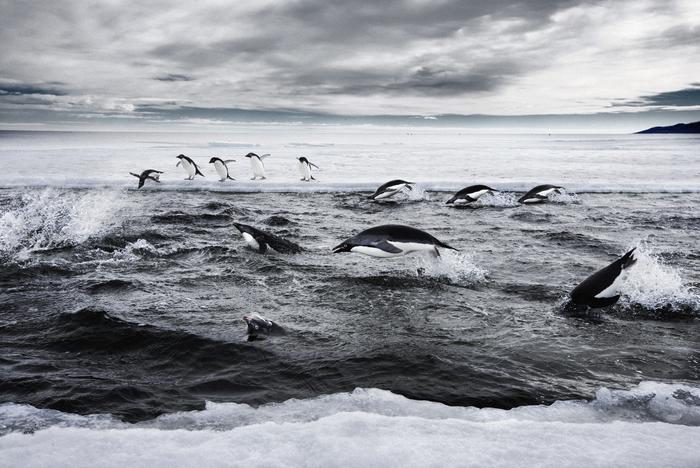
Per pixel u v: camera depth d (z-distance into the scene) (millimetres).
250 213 14344
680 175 25641
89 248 9477
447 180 22406
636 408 4012
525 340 5531
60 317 5844
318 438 3057
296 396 4219
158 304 6598
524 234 11641
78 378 4469
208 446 2982
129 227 11531
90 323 5660
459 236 11398
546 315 6367
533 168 29719
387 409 3936
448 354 5117
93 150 40875
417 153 45656
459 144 73000
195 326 5801
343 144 69500
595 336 5668
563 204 16703
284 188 19719
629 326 6000
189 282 7664
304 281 7812
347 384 4449
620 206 16188
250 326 5570
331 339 5508
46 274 7879
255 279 7883
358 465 2760
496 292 7324
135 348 5180
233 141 83438
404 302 6848
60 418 3754
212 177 24266
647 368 4852
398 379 4535
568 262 9047
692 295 7039
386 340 5480
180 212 13891
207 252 9484
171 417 3783
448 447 2973
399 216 14219
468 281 7844
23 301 6574
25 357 4910
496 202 16906
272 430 3199
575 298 6582
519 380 4547
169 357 4996
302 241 10820
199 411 3887
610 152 48219
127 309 6340
